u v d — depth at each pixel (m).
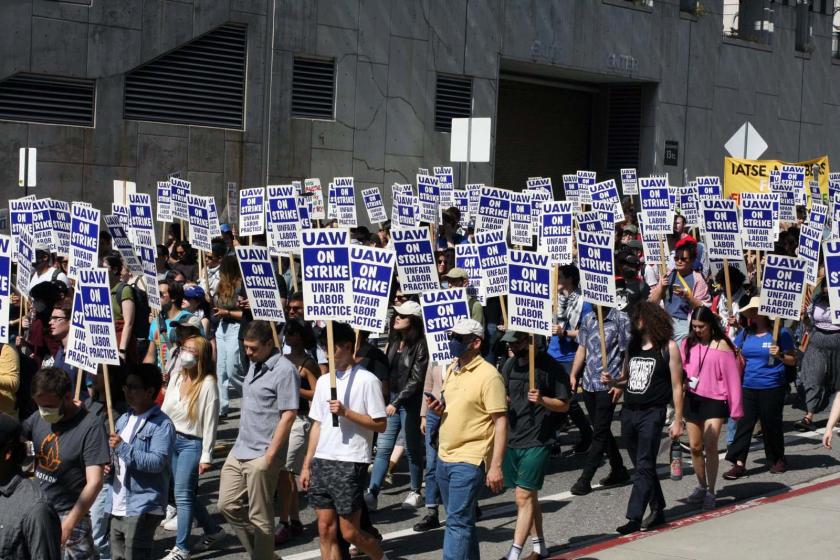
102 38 23.11
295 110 26.36
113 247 14.42
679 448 10.81
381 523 10.18
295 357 9.58
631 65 33.88
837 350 13.69
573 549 9.30
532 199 16.92
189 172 24.55
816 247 13.34
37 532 5.28
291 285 15.20
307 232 8.27
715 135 36.75
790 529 9.62
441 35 28.95
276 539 9.41
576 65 32.34
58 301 11.34
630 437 9.91
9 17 21.91
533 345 8.78
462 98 29.84
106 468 6.98
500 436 7.92
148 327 12.41
